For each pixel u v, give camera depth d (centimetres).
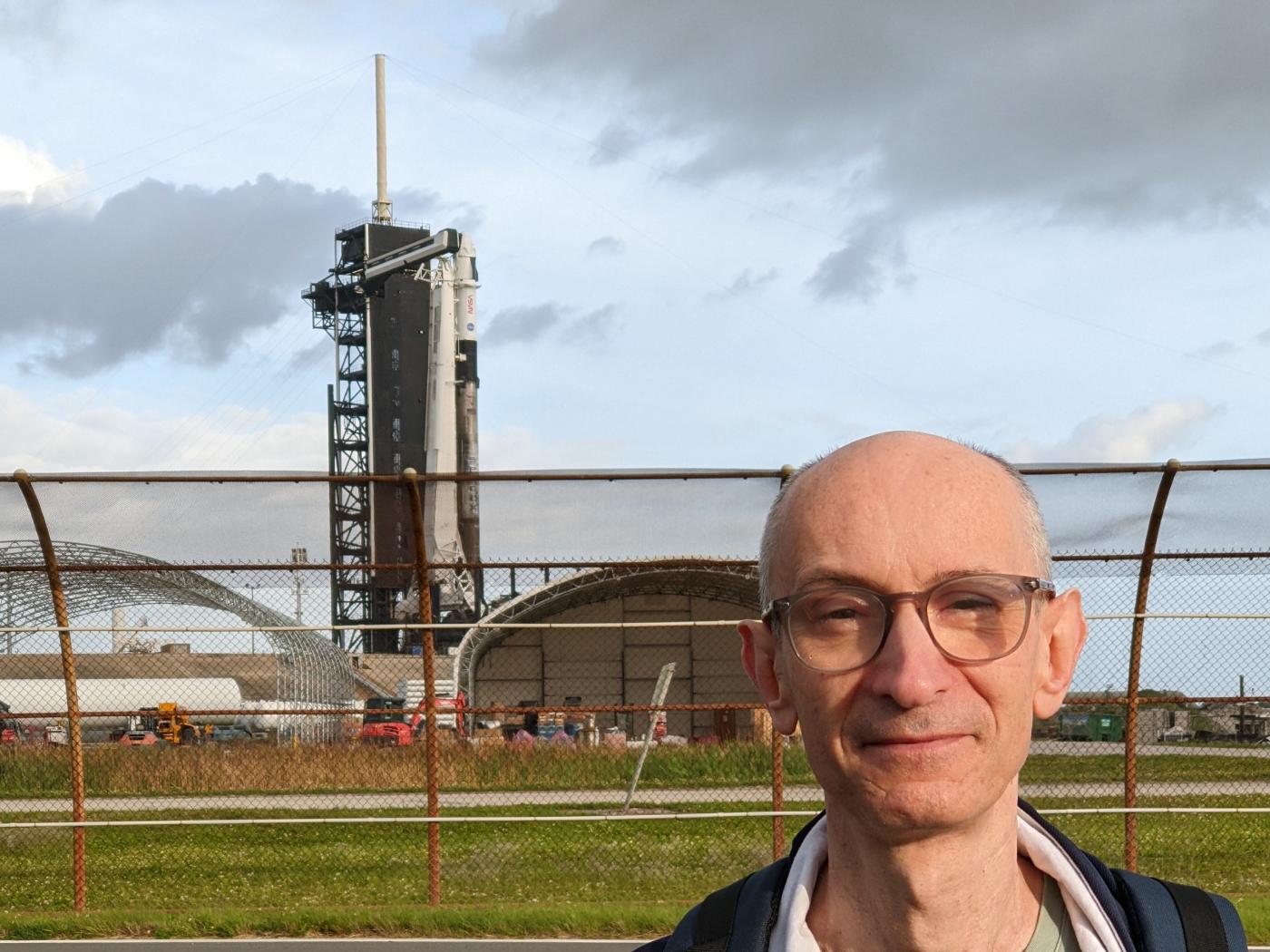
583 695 4569
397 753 1329
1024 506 115
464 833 1353
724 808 1266
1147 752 1477
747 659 123
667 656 4609
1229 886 980
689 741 1948
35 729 1977
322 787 1309
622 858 1148
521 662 4578
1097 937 110
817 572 109
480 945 830
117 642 1295
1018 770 109
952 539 107
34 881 1067
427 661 929
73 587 1168
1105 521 893
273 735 1823
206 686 3366
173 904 963
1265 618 889
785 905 113
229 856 1224
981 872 108
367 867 1134
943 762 104
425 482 899
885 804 105
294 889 1026
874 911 109
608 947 818
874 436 118
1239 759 1398
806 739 110
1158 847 1168
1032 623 109
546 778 1448
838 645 108
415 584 917
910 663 104
